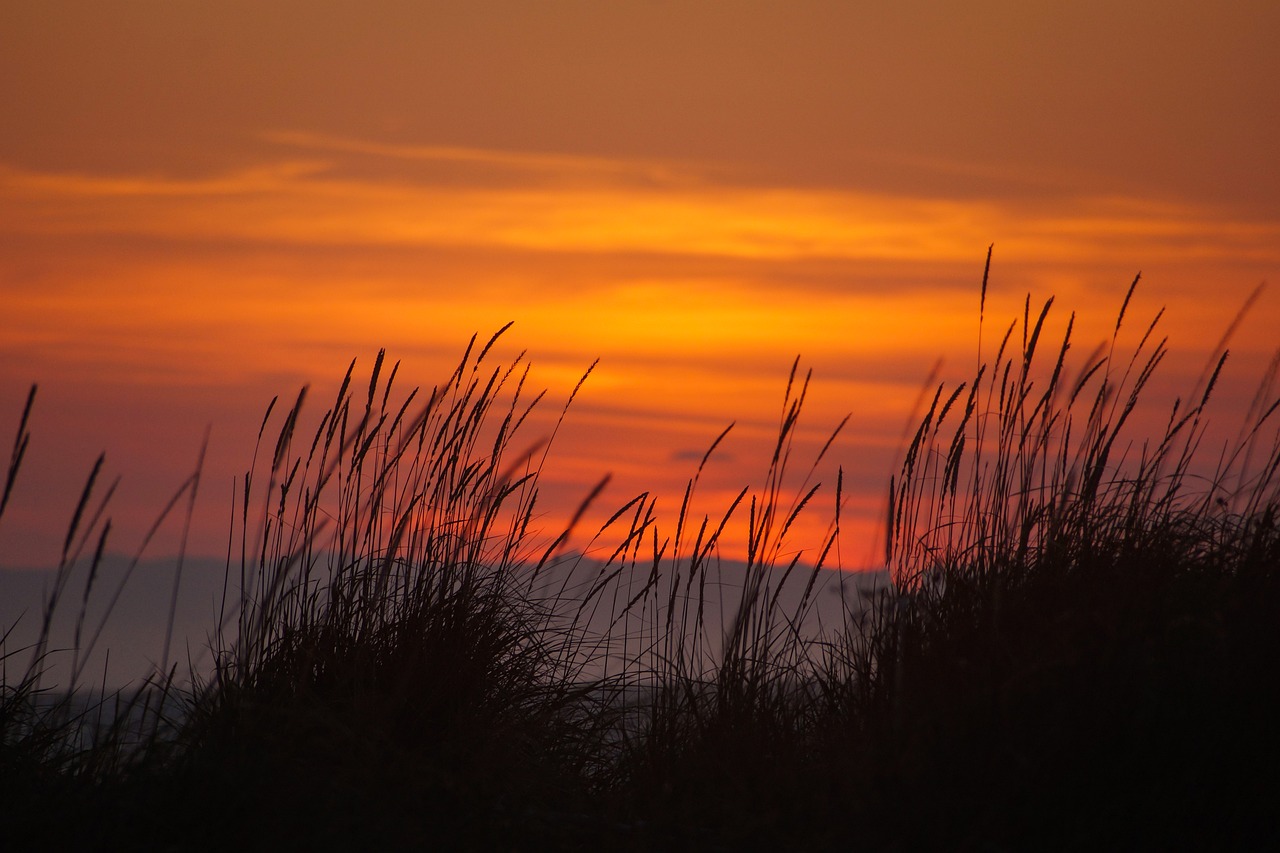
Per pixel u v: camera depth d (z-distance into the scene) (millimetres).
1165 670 12672
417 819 13906
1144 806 11891
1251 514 14797
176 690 15484
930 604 15688
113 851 12195
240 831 12430
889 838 12336
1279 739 12211
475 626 18234
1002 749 12359
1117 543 15078
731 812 14258
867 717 14961
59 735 14836
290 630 17344
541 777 16734
